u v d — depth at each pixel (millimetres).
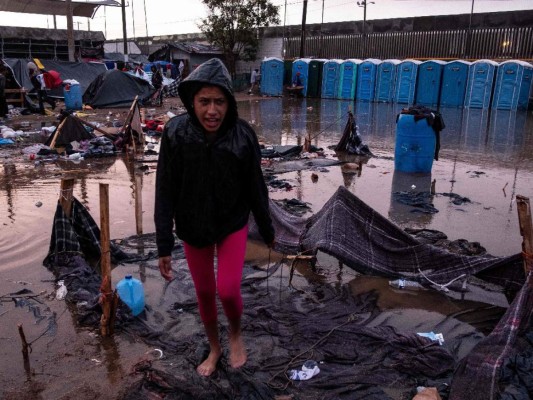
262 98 30219
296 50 35219
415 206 7316
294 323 3840
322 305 4176
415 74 25953
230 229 2850
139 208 5695
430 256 4660
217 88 2527
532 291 3475
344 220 4766
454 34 28016
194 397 2924
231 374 3115
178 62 34344
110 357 3396
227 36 34094
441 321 3961
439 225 6441
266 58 31844
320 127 16953
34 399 2959
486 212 7035
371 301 4242
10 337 3625
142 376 3170
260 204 2883
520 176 9508
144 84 22328
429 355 3346
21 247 5363
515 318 3270
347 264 4578
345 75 28938
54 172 9258
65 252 4930
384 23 31156
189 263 2941
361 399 2949
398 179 9117
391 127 17297
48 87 19500
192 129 2643
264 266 5008
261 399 2926
